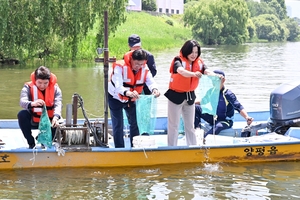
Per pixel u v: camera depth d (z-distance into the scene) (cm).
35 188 647
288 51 4691
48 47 2573
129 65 705
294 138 798
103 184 665
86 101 1434
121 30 5550
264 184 677
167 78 2009
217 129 830
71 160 715
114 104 727
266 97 1507
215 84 739
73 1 2131
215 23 7069
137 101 711
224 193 642
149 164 733
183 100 734
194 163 747
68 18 2181
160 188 655
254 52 4456
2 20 1994
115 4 2186
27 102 676
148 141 720
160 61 2998
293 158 775
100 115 1212
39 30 2139
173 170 723
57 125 692
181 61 717
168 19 7625
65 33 2212
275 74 2258
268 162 769
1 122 877
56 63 2723
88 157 716
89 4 2175
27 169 710
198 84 745
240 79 2027
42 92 698
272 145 757
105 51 709
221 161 756
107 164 722
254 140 781
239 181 686
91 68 2489
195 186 664
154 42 5047
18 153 701
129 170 718
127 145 794
